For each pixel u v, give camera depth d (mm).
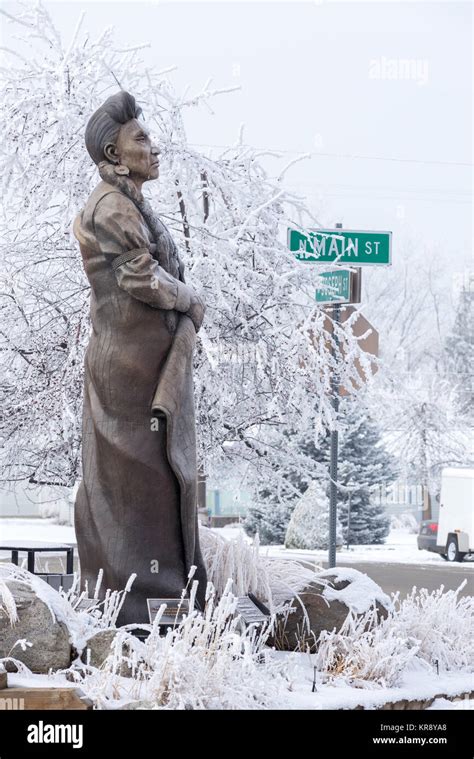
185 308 9898
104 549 9789
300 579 10977
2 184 14414
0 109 14492
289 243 15406
